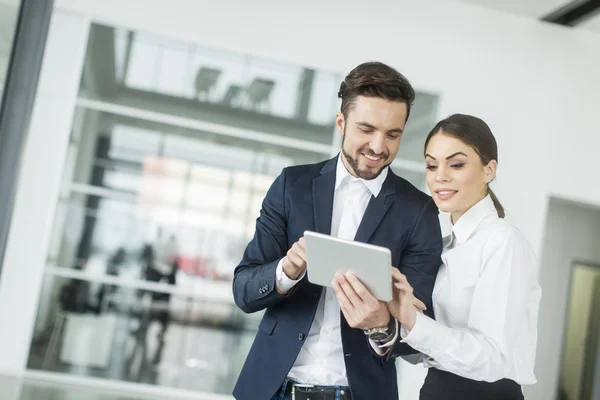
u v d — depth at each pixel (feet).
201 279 21.29
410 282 6.40
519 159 22.91
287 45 21.80
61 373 20.20
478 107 22.67
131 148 21.24
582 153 23.31
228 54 21.70
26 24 7.06
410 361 7.36
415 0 22.44
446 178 6.58
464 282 6.53
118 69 21.22
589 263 28.84
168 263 21.17
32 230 20.49
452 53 22.58
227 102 21.72
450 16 22.63
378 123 5.89
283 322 6.26
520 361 6.42
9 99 7.00
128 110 21.26
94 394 19.03
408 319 5.81
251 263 6.57
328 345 6.31
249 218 21.68
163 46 21.39
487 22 22.85
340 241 5.44
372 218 6.35
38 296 20.36
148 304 20.93
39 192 20.61
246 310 6.37
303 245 5.81
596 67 23.44
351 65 22.04
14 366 20.01
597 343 28.45
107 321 20.65
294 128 21.94
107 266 20.86
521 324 6.46
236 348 21.21
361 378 6.09
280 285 6.04
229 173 21.67
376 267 5.40
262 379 6.19
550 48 23.20
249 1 21.68
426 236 6.46
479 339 5.98
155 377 20.65
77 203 20.88
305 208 6.45
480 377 5.93
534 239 22.86
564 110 23.22
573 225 28.91
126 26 21.18
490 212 6.71
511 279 6.23
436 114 22.40
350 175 6.49
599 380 28.14
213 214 21.52
